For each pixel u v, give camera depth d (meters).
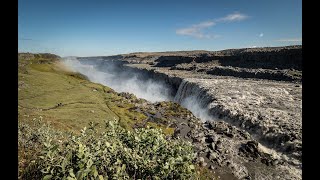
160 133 13.36
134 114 77.06
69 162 9.41
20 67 133.25
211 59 198.00
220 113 68.38
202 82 111.69
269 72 124.00
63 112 64.62
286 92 85.81
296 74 114.06
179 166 10.43
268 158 41.66
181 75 157.75
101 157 10.80
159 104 96.06
